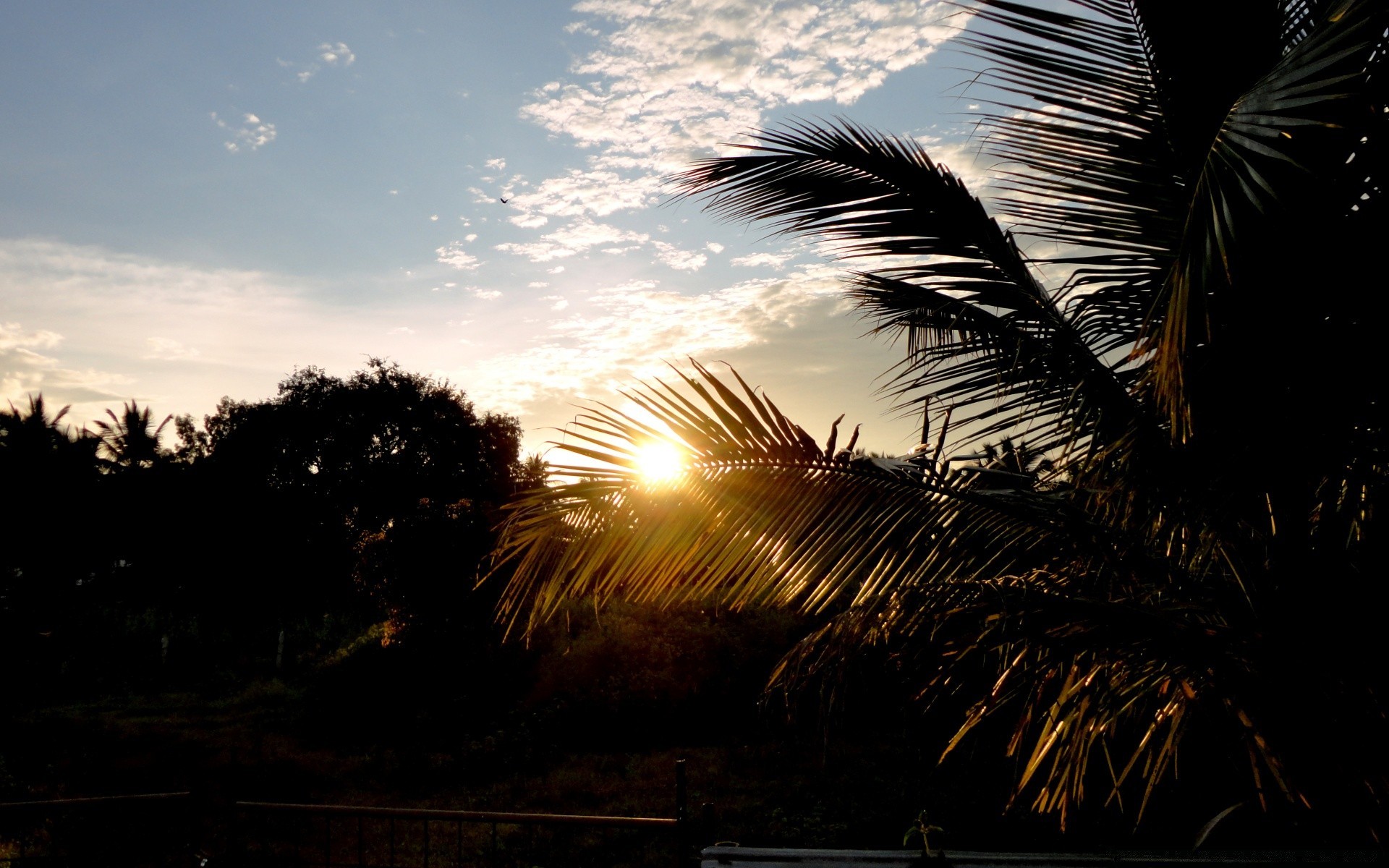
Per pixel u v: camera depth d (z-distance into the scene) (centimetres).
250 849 748
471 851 772
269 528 3203
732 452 310
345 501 3434
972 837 715
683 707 1316
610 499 309
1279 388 257
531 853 717
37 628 2005
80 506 2569
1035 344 333
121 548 2952
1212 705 274
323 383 3559
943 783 859
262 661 2438
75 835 765
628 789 1004
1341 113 215
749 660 1360
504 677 1444
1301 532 273
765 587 317
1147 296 300
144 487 3062
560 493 309
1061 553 319
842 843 755
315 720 1435
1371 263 241
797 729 1184
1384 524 272
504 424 3747
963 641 288
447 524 1575
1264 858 278
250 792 1005
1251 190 197
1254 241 238
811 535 312
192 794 545
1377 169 232
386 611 1633
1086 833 684
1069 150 290
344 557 3250
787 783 961
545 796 984
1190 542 290
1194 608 279
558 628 1537
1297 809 282
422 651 1471
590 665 1414
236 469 3247
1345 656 259
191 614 2923
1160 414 296
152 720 1561
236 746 1207
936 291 366
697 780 1015
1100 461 300
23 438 2431
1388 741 251
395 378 3619
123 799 519
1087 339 333
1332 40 181
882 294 419
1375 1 179
